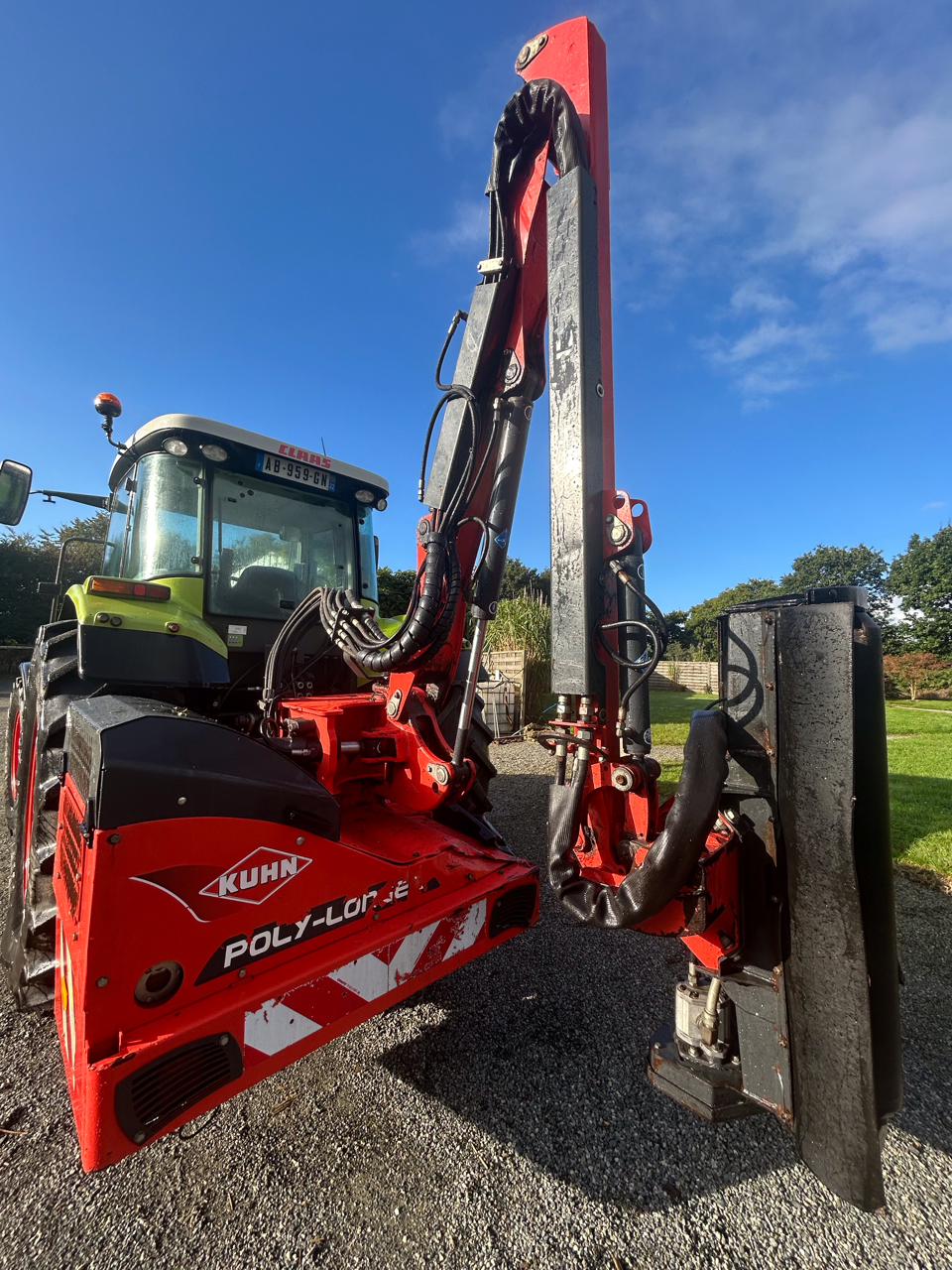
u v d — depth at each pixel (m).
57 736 2.30
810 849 1.13
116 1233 1.39
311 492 3.42
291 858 1.47
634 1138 1.71
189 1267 1.32
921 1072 2.01
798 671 1.16
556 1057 2.06
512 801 5.34
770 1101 1.22
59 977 1.65
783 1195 1.53
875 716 1.12
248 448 2.96
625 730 1.44
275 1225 1.42
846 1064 1.08
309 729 2.13
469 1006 2.37
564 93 1.56
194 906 1.29
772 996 1.22
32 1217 1.42
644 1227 1.44
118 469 3.54
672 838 1.17
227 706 3.03
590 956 2.76
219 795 1.33
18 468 3.18
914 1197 1.53
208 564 2.91
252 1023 1.34
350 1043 2.13
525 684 8.97
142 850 1.21
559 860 1.40
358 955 1.56
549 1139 1.70
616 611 1.51
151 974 1.23
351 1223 1.43
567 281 1.50
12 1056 2.01
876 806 1.11
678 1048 1.42
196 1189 1.52
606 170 1.64
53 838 2.09
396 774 2.21
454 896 1.91
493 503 1.98
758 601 1.29
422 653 1.96
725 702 1.32
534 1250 1.38
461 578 2.15
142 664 2.37
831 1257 1.37
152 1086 1.18
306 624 2.48
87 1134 1.12
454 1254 1.37
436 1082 1.93
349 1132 1.72
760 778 1.25
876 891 1.10
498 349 1.98
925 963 2.70
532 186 1.85
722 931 1.27
